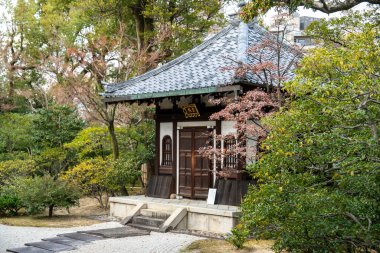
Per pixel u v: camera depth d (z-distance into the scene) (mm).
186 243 10242
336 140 4914
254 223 5723
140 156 17609
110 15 21453
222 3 21125
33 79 29203
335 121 5090
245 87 11406
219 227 11320
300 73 5766
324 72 5527
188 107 13609
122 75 19156
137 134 18453
